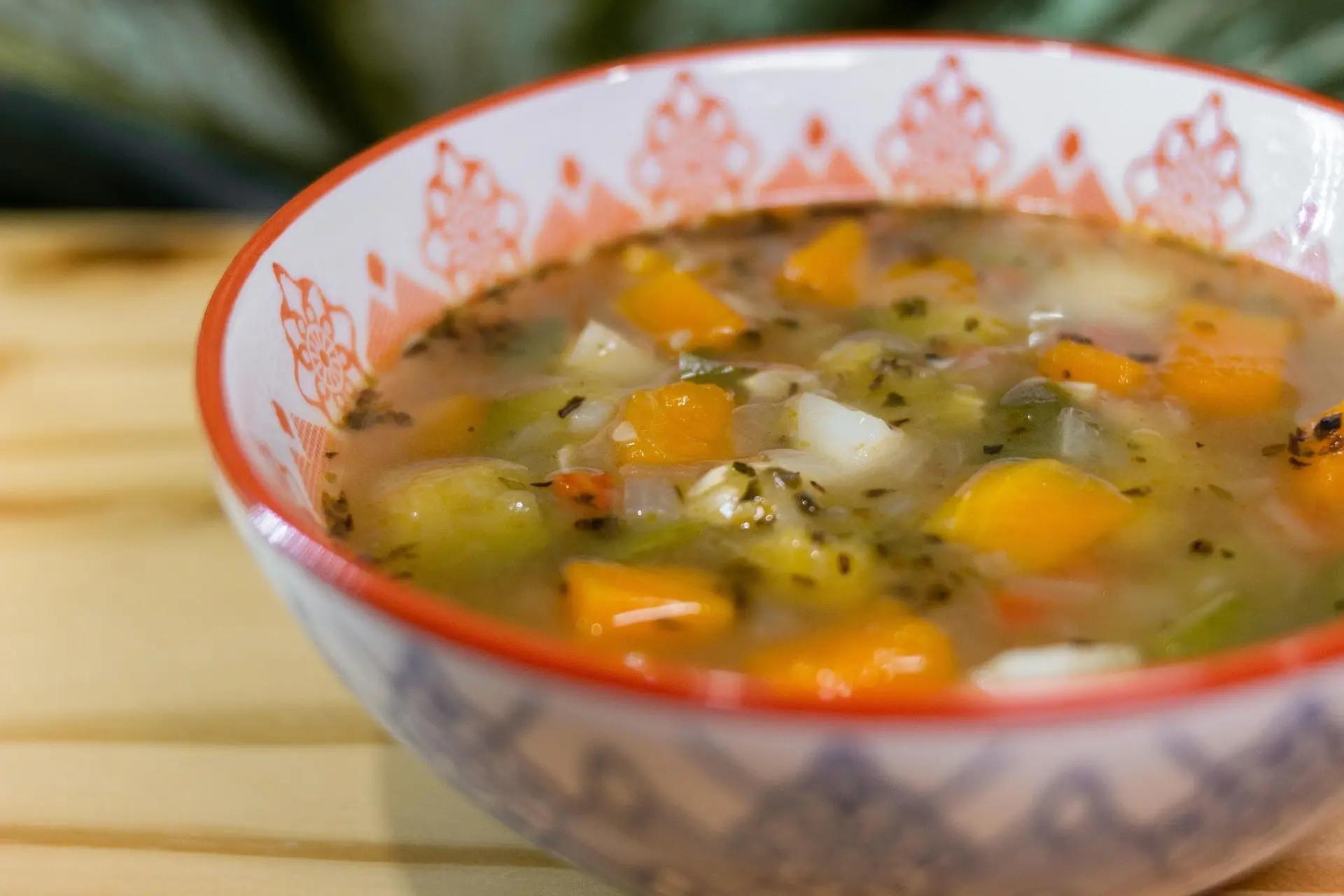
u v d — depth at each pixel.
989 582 0.31
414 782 0.33
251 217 0.49
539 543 0.32
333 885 0.31
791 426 0.34
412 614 0.26
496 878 0.31
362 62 0.57
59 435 0.40
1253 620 0.31
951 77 0.38
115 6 0.55
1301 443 0.33
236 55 0.57
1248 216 0.37
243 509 0.28
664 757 0.26
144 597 0.36
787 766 0.26
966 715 0.25
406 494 0.32
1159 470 0.33
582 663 0.26
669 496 0.33
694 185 0.38
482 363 0.35
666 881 0.28
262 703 0.34
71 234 0.47
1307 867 0.31
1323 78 0.51
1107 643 0.30
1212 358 0.35
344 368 0.34
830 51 0.38
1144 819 0.26
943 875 0.27
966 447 0.33
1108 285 0.37
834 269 0.37
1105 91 0.37
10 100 0.56
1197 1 0.52
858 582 0.31
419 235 0.35
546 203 0.37
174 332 0.43
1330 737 0.26
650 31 0.56
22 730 0.34
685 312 0.36
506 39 0.56
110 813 0.33
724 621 0.30
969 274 0.37
